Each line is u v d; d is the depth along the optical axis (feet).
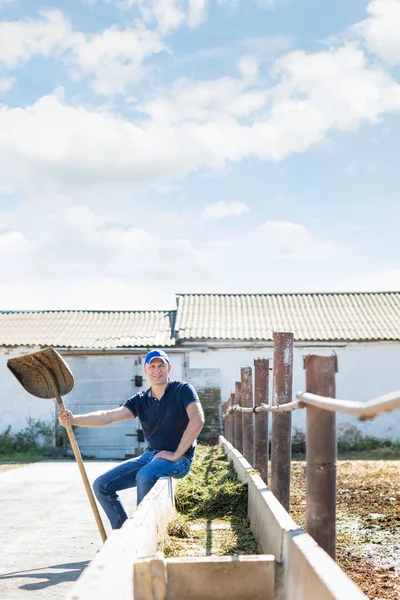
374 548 18.75
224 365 72.38
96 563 9.21
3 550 19.63
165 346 72.08
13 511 27.27
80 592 8.04
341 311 79.05
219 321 76.13
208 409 71.92
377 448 69.72
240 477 25.49
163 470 18.63
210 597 10.67
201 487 23.62
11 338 73.36
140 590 10.43
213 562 10.74
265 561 10.86
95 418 19.03
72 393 71.77
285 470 19.58
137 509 13.73
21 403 71.97
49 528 23.20
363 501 28.12
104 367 72.02
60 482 39.63
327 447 11.16
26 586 15.38
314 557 9.14
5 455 68.85
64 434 71.26
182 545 16.43
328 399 10.23
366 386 71.67
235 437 42.37
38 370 18.12
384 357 71.87
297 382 71.77
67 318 80.23
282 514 12.66
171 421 19.86
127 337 73.97
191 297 83.71
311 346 71.97
